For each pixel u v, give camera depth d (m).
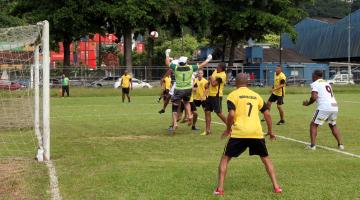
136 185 8.27
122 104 29.06
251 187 8.17
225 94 41.66
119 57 89.00
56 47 56.06
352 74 65.38
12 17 55.03
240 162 10.23
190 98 15.52
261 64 66.31
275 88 17.95
